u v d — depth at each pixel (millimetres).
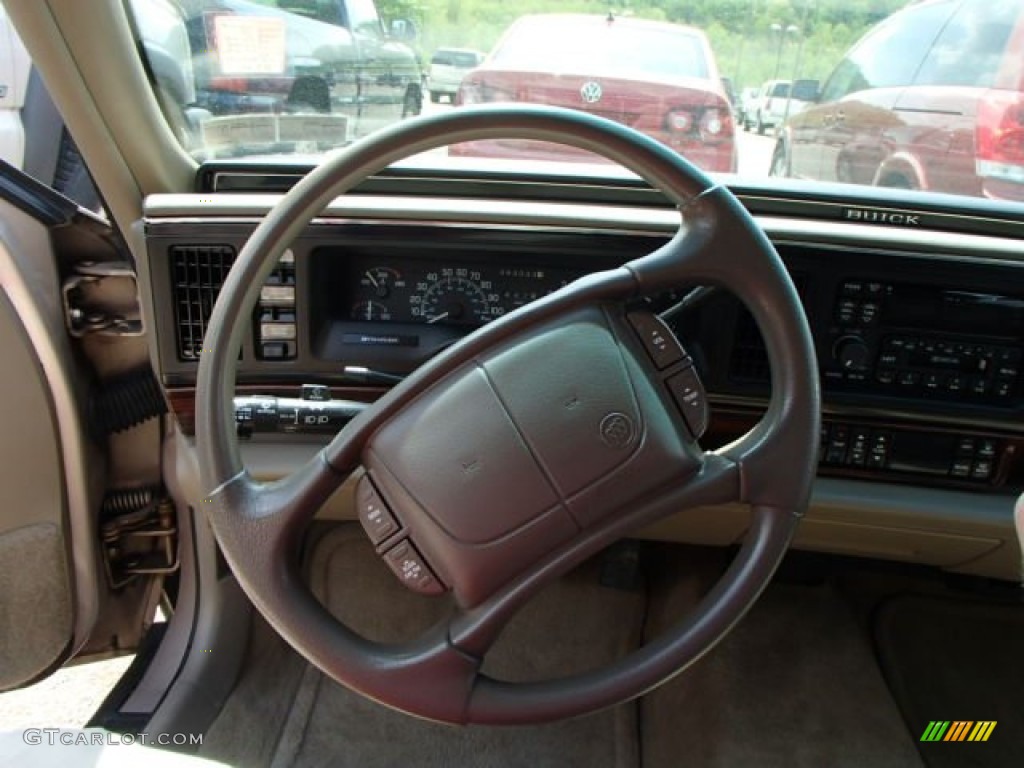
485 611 755
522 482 761
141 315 1266
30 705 1551
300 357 1206
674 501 780
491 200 1212
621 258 1165
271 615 771
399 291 1214
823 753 1411
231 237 1144
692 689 1538
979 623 1690
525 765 1436
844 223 1185
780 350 809
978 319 1150
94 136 1130
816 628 1663
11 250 1159
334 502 1312
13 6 1008
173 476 1425
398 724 1487
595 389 776
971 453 1203
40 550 1336
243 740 1421
